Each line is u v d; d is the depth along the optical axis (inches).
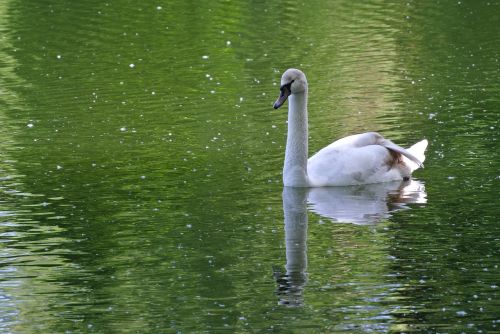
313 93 856.3
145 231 537.3
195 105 820.0
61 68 957.2
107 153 690.2
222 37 1082.7
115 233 534.9
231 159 670.5
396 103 808.3
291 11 1215.6
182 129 748.6
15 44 1056.2
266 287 455.5
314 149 697.0
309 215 560.7
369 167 621.9
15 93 869.8
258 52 1013.2
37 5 1243.8
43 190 612.1
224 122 766.5
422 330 404.2
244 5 1255.5
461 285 450.9
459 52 984.3
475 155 658.2
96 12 1208.8
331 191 609.0
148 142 716.0
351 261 486.0
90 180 629.9
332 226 539.8
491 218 540.4
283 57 990.4
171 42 1062.4
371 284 455.2
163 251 506.9
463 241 508.1
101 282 467.8
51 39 1075.3
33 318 427.5
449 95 825.5
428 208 564.1
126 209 573.6
